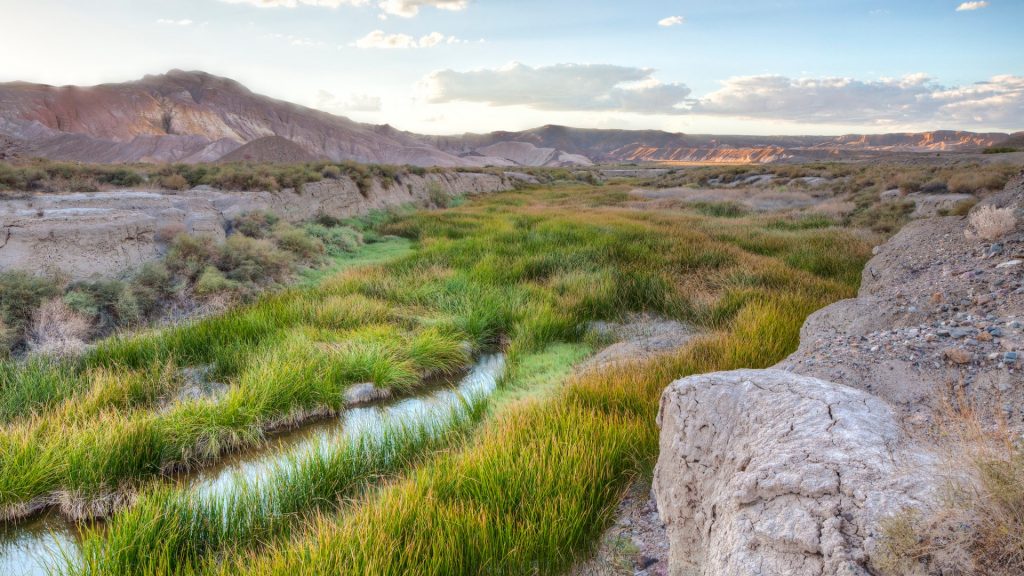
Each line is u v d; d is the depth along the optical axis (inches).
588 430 187.0
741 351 253.1
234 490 175.2
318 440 208.1
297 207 684.1
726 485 105.1
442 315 374.6
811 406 110.2
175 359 289.7
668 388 140.6
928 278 269.6
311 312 359.6
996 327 161.5
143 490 184.5
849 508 82.4
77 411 224.8
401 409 264.7
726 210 1008.9
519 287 440.1
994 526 68.4
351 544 133.0
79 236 366.3
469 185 1502.2
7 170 494.3
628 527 151.2
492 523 142.0
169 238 440.1
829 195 1146.0
